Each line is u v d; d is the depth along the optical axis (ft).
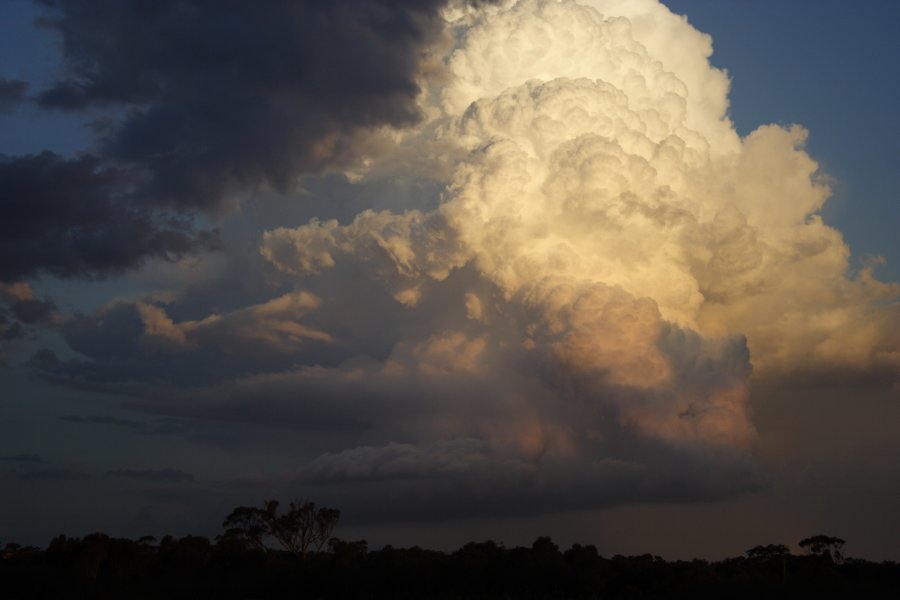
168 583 290.76
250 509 334.85
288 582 268.62
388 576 257.14
